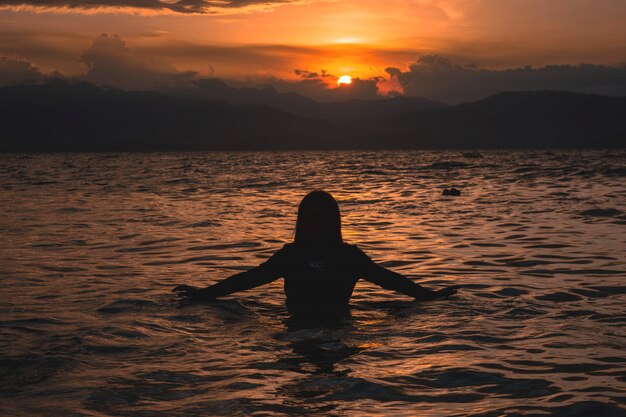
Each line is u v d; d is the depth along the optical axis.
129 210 13.80
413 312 4.87
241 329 4.33
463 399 2.97
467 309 4.94
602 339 4.02
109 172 38.72
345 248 5.30
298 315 4.78
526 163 47.75
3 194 19.23
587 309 4.91
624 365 3.47
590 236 9.16
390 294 5.57
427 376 3.31
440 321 4.56
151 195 18.56
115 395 3.00
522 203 14.58
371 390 3.08
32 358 3.58
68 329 4.29
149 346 3.88
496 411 2.79
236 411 2.79
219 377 3.28
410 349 3.83
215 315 4.76
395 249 8.32
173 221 11.59
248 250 8.23
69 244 8.72
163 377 3.28
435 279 6.35
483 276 6.45
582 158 65.38
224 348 3.84
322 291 5.17
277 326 4.43
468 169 37.56
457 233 9.76
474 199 15.98
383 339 4.06
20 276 6.43
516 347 3.86
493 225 10.66
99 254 7.90
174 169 43.91
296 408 2.84
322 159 79.56
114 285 5.97
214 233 9.88
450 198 16.50
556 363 3.52
